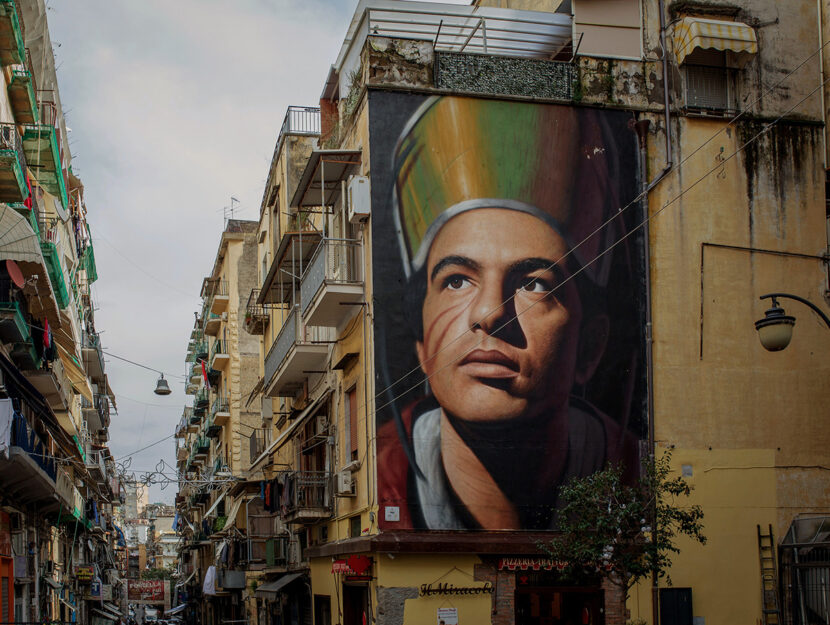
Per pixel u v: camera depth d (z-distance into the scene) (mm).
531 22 19594
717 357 18234
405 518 16609
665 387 17953
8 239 16656
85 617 44656
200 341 56375
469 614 16391
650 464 15133
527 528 16953
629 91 18812
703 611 17250
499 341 17484
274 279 25188
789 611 17312
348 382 19312
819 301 18812
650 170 18609
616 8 19219
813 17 19875
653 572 15633
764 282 18656
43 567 25484
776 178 19062
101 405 45656
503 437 17203
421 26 19562
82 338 40219
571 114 18453
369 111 17734
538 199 18031
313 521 22000
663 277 18297
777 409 18297
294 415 26844
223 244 44500
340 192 20078
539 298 17734
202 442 53656
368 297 17500
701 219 18625
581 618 17219
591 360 17750
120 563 84938
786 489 18016
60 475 21625
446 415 17094
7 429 15148
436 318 17359
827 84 19547
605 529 14453
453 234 17656
